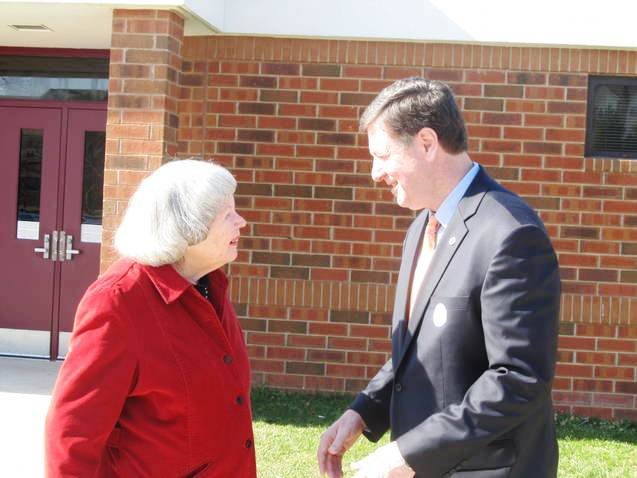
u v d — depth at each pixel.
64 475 2.32
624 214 6.77
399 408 2.60
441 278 2.52
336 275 6.96
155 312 2.47
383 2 6.79
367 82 6.91
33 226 8.34
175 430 2.48
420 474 2.34
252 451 2.68
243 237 7.03
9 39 7.80
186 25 6.68
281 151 7.00
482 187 2.58
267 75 6.99
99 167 8.30
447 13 6.75
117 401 2.39
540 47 6.77
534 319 2.33
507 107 6.80
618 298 6.75
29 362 8.09
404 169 2.56
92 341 2.39
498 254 2.39
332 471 2.94
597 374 6.79
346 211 6.96
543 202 6.79
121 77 6.15
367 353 6.98
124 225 2.54
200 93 7.05
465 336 2.45
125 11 6.15
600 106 6.87
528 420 2.44
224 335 2.59
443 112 2.54
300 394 7.00
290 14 6.87
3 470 5.16
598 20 6.67
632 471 5.42
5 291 8.33
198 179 2.50
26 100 8.33
